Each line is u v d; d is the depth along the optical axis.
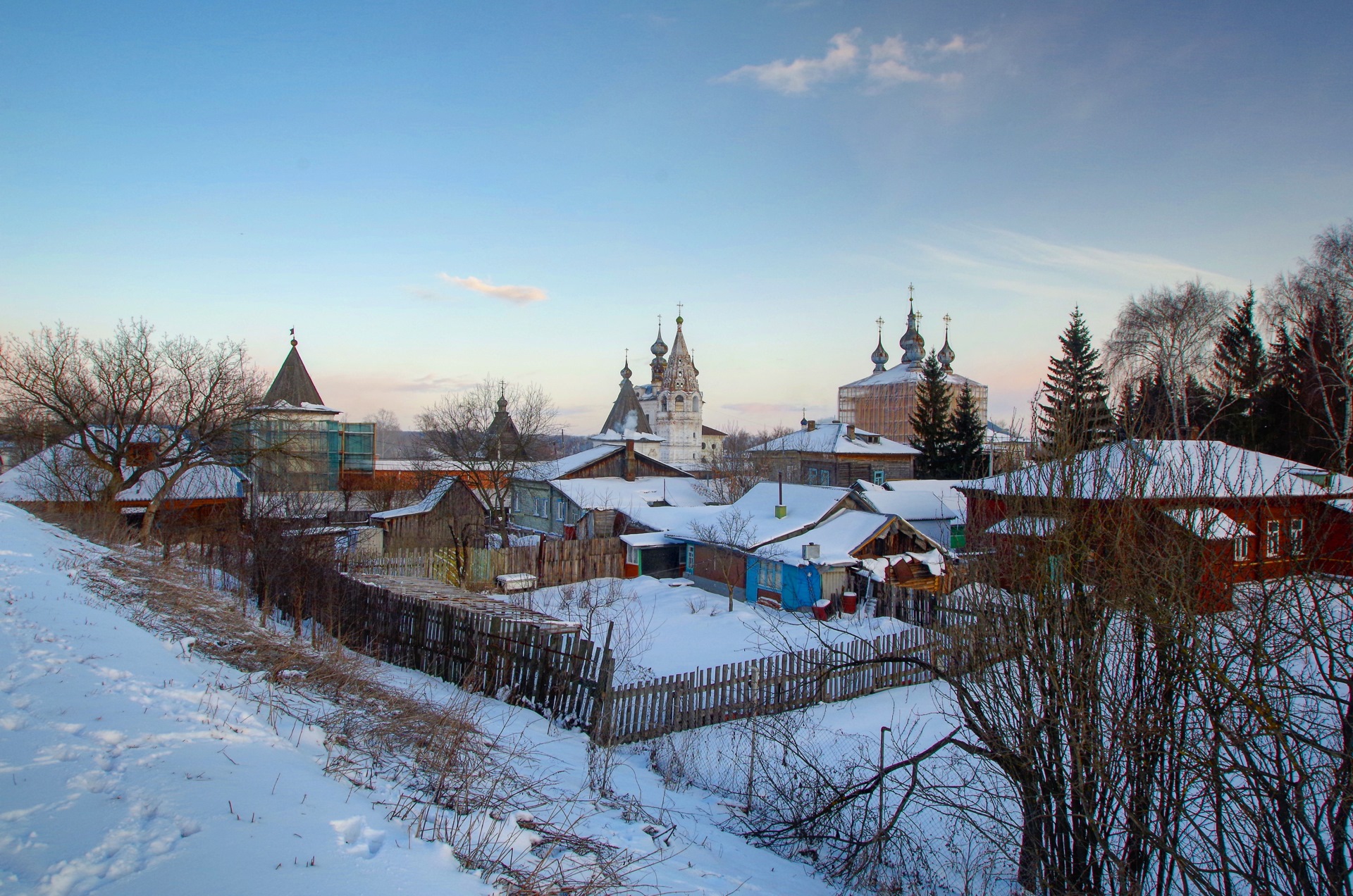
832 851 8.54
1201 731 5.82
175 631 10.69
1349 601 4.93
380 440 108.75
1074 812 6.36
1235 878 6.73
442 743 8.01
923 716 14.15
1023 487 6.85
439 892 4.36
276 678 9.25
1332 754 4.68
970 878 8.03
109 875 3.74
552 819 6.93
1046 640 6.43
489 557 30.36
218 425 31.75
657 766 11.26
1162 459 6.52
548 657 12.56
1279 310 35.22
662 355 112.69
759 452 58.78
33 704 5.93
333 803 5.37
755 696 14.04
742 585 28.08
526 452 45.00
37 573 12.27
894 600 22.58
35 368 29.11
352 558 25.53
